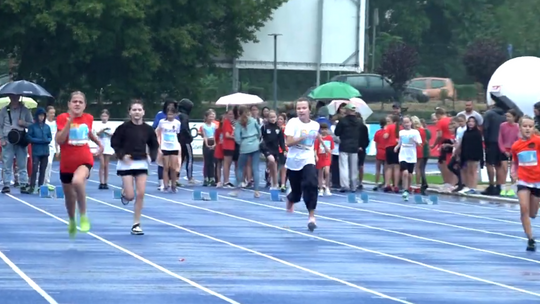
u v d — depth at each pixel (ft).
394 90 350.23
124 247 99.35
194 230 116.06
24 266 85.76
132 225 119.14
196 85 329.31
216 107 369.71
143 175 108.99
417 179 203.92
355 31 346.95
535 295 76.95
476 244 109.91
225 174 190.90
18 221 121.70
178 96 329.31
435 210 153.79
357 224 128.67
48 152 163.84
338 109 195.31
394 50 403.75
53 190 165.48
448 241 112.16
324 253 98.84
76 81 319.27
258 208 147.74
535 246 104.83
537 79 220.02
